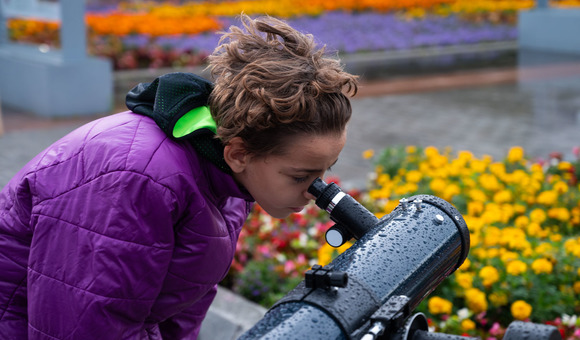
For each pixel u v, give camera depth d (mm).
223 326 3299
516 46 15078
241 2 17234
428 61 13234
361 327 1190
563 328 3078
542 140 7512
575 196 4594
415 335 1236
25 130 7652
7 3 9469
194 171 1474
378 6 17266
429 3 17938
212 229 1491
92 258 1369
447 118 8586
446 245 1452
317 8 16500
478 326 3365
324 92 1378
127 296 1383
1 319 1526
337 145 1421
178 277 1493
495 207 4012
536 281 3361
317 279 1221
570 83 10961
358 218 1462
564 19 14445
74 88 8430
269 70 1379
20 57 8742
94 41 12336
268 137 1387
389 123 8289
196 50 12602
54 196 1429
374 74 11844
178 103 1458
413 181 4688
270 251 4199
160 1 18203
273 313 1210
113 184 1381
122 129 1470
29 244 1513
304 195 1502
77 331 1379
